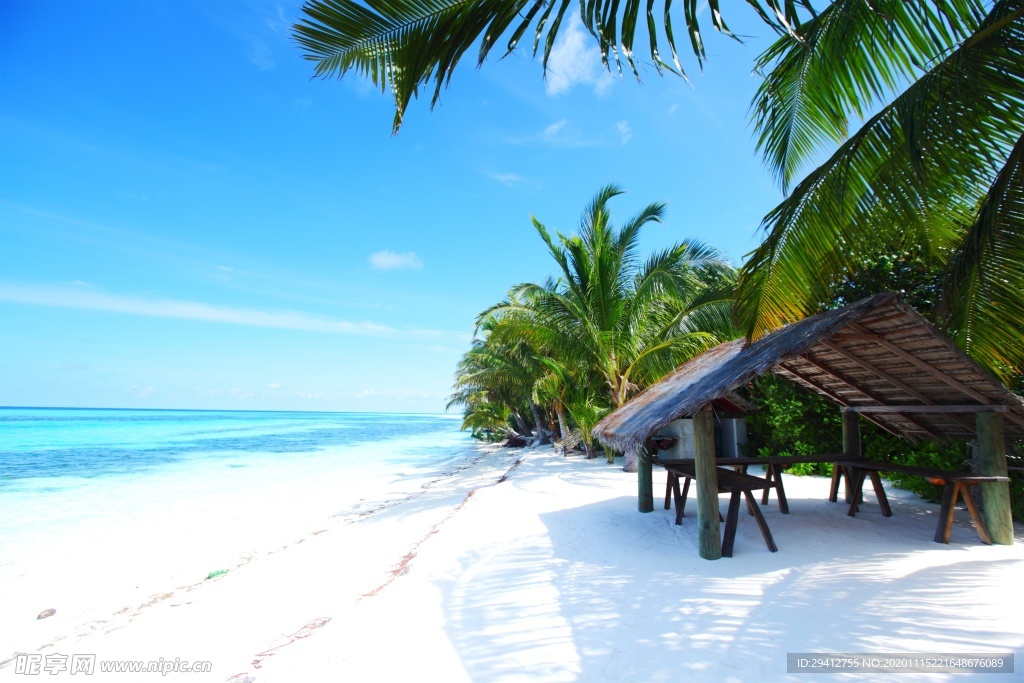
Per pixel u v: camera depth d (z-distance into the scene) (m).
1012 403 4.97
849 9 4.53
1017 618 3.48
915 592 4.02
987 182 4.84
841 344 5.62
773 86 5.93
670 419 4.88
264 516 10.98
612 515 7.53
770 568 4.80
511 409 31.80
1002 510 5.15
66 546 8.92
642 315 13.46
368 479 17.34
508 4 3.02
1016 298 5.34
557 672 3.19
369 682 3.25
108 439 44.91
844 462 6.72
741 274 5.98
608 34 2.78
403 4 2.94
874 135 4.91
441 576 5.25
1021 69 4.12
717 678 2.97
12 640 4.88
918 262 8.84
